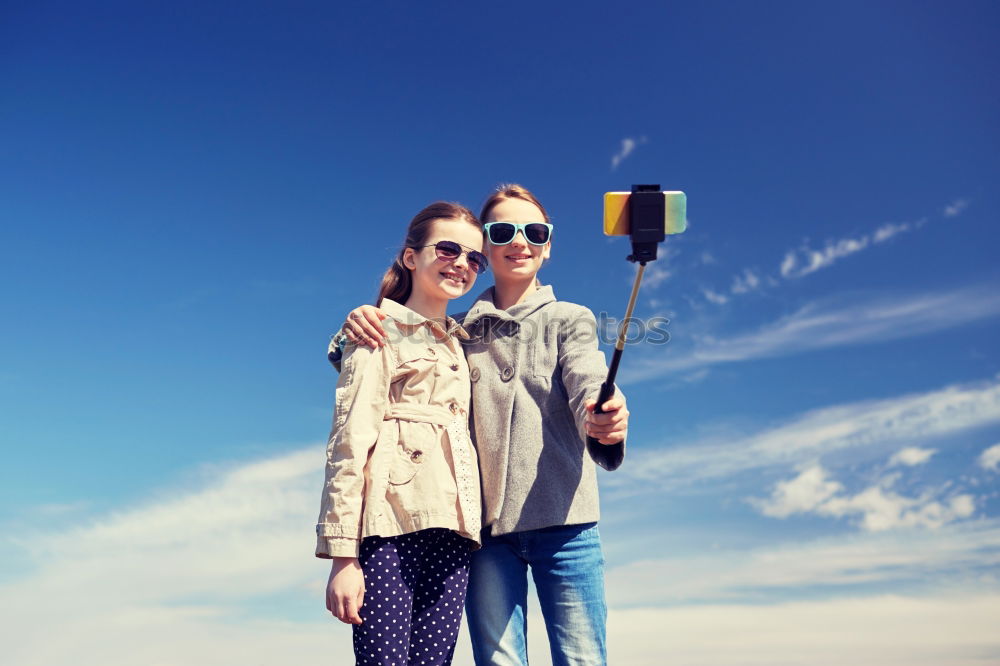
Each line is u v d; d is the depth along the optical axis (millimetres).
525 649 2615
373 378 2336
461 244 2643
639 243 1729
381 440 2314
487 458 2629
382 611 2193
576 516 2586
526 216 2916
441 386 2465
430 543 2357
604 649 2574
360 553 2252
